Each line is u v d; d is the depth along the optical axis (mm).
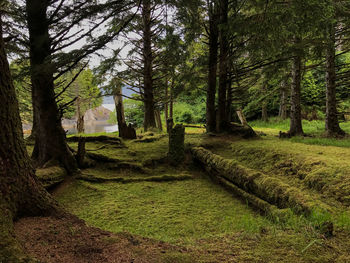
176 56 8453
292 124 9672
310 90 15812
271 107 21391
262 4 5188
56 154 6230
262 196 4254
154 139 9461
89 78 23594
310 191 4148
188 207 4594
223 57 8703
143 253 1893
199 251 1993
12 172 2193
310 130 12195
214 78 9250
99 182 6086
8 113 2174
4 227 1756
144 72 12984
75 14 5406
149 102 13070
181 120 21141
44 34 5637
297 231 2426
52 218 2396
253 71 9945
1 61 2121
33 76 5496
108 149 8156
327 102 9383
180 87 9688
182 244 2254
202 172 6953
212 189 5672
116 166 6930
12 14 5426
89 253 1857
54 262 1665
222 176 5910
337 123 9195
